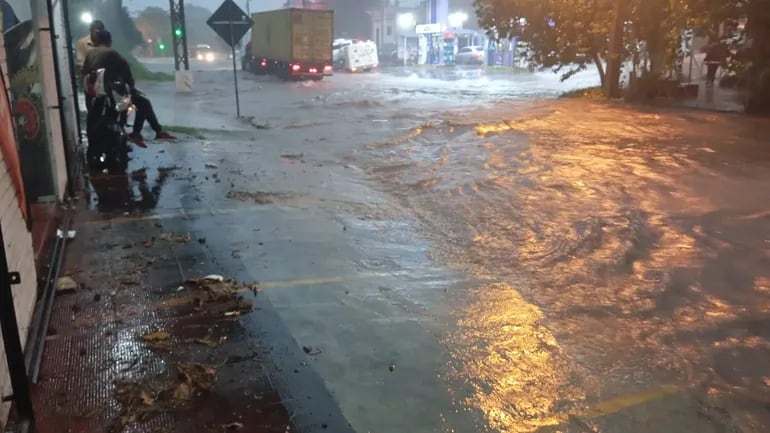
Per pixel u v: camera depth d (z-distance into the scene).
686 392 4.02
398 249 6.75
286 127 16.48
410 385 4.06
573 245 6.89
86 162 10.28
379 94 27.09
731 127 15.67
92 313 4.91
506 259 6.49
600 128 15.42
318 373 4.16
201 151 11.89
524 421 3.71
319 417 3.68
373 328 4.85
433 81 37.12
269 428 3.55
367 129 15.83
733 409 3.84
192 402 3.77
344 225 7.55
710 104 20.73
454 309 5.23
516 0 25.23
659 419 3.73
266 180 9.73
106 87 9.80
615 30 23.38
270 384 4.00
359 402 3.86
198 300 5.14
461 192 9.29
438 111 19.58
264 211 7.99
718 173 10.34
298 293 5.46
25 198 4.60
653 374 4.24
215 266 6.00
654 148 12.67
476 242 7.02
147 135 13.45
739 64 19.55
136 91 11.41
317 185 9.56
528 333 4.82
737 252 6.63
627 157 11.73
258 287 5.56
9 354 3.21
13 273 3.33
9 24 6.84
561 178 10.05
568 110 19.41
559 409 3.84
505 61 58.22
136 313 4.93
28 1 6.95
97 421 3.56
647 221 7.73
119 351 4.34
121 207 7.95
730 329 4.89
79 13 27.86
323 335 4.70
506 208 8.42
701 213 8.05
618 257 6.50
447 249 6.79
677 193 9.09
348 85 33.88
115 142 9.95
